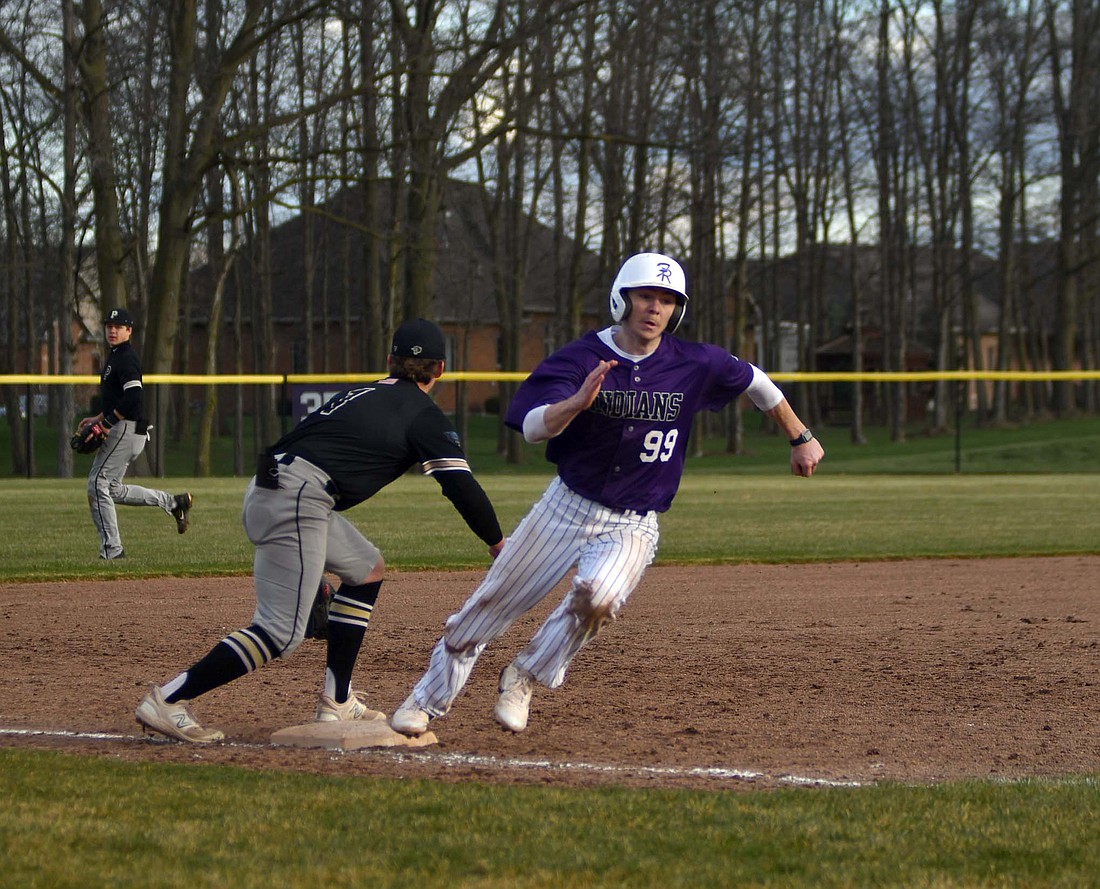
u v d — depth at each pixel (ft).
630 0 241.14
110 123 240.73
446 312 467.52
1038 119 399.44
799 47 366.63
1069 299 426.92
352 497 44.70
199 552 105.40
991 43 384.68
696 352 42.73
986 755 46.34
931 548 115.44
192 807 35.32
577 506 42.73
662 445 42.47
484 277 456.04
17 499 155.53
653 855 31.53
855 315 403.13
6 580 90.74
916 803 37.06
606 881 29.48
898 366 410.31
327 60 268.00
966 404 529.86
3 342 426.10
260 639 44.70
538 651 44.01
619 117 291.17
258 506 44.29
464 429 289.74
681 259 396.78
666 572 100.42
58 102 249.75
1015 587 92.17
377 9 228.02
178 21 216.33
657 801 37.06
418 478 208.95
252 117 269.23
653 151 314.35
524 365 495.41
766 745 47.44
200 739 46.24
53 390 360.48
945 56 391.04
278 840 32.30
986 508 157.69
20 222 357.61
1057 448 308.60
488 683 58.23
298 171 262.67
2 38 222.69
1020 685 58.75
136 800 35.94
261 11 217.36
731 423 346.74
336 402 45.34
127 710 52.39
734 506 160.04
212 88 219.20
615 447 41.98
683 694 56.29
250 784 38.29
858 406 373.81
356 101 268.41
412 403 44.88
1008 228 417.90
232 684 57.52
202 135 217.77
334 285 458.09
